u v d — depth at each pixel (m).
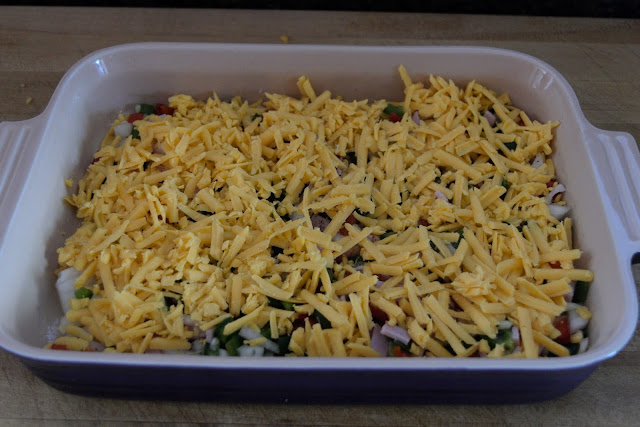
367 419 0.40
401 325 0.41
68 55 0.57
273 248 0.44
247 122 0.51
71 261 0.44
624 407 0.40
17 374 0.41
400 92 0.52
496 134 0.50
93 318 0.41
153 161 0.48
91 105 0.50
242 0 0.63
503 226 0.44
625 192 0.42
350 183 0.46
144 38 0.58
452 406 0.40
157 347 0.40
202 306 0.41
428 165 0.48
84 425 0.39
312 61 0.51
